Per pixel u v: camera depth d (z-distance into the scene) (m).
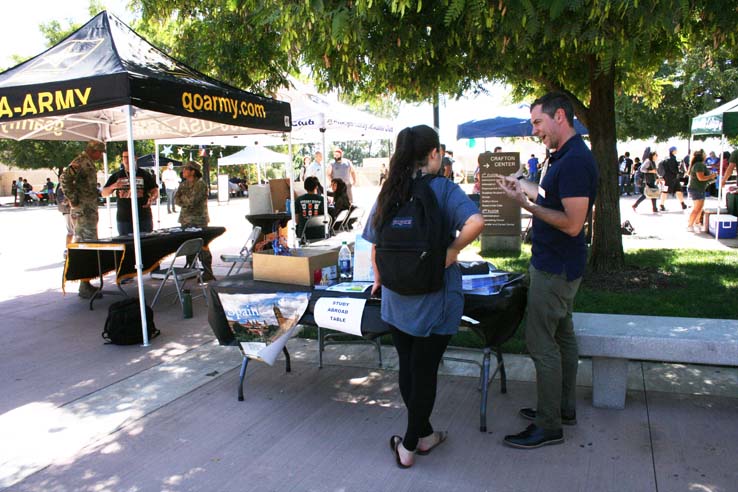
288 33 4.81
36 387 4.37
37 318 6.36
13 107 5.24
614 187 7.13
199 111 5.57
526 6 3.75
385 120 11.23
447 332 2.91
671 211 16.23
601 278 6.91
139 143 32.81
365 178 39.25
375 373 4.48
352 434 3.48
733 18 4.19
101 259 7.07
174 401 4.05
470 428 3.49
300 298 3.78
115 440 3.48
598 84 6.75
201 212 8.18
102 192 7.67
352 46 5.31
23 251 12.16
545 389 3.19
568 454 3.14
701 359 3.41
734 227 10.57
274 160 18.00
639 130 24.80
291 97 9.27
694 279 6.88
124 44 5.85
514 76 6.70
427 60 5.87
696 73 19.17
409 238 2.73
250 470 3.10
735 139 20.33
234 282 4.19
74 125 8.34
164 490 2.94
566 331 3.39
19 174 48.22
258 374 4.52
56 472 3.13
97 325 6.04
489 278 3.57
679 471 2.94
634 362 4.52
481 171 9.53
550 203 3.06
